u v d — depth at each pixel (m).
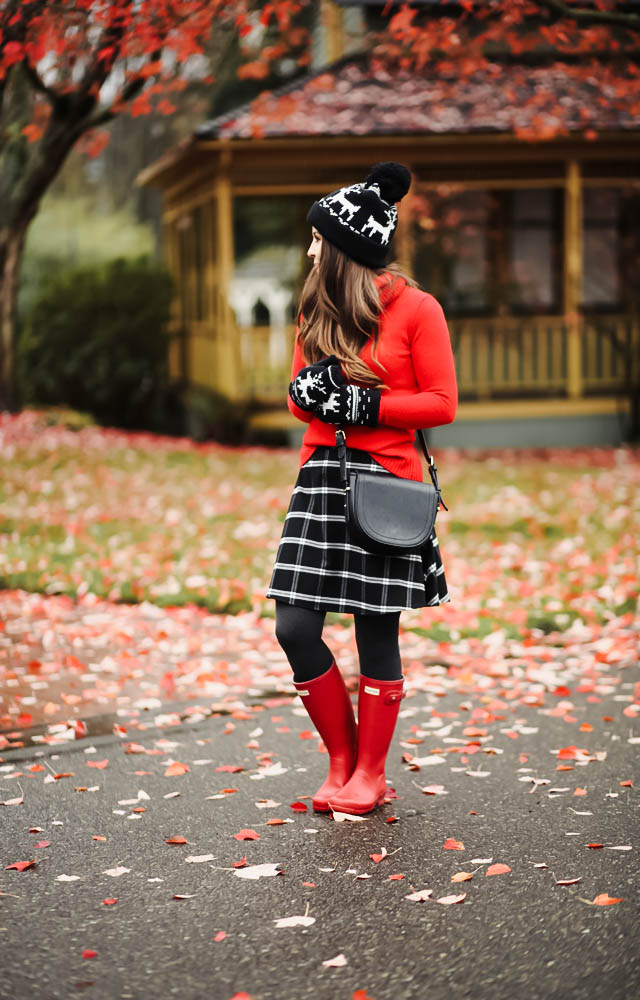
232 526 8.14
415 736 3.98
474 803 3.31
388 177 3.10
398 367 3.11
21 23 7.86
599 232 15.16
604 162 14.19
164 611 5.88
